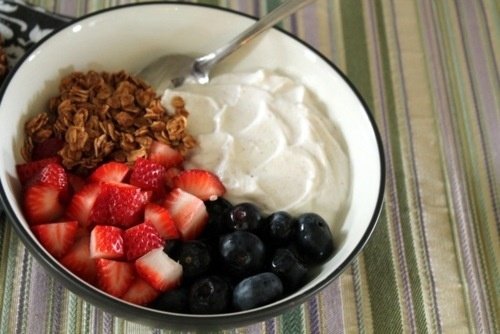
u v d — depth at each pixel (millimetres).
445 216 510
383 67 562
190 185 473
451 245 501
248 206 462
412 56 569
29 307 458
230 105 505
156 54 517
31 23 522
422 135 538
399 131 538
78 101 487
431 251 497
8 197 428
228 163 483
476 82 564
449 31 583
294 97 508
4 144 449
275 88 508
